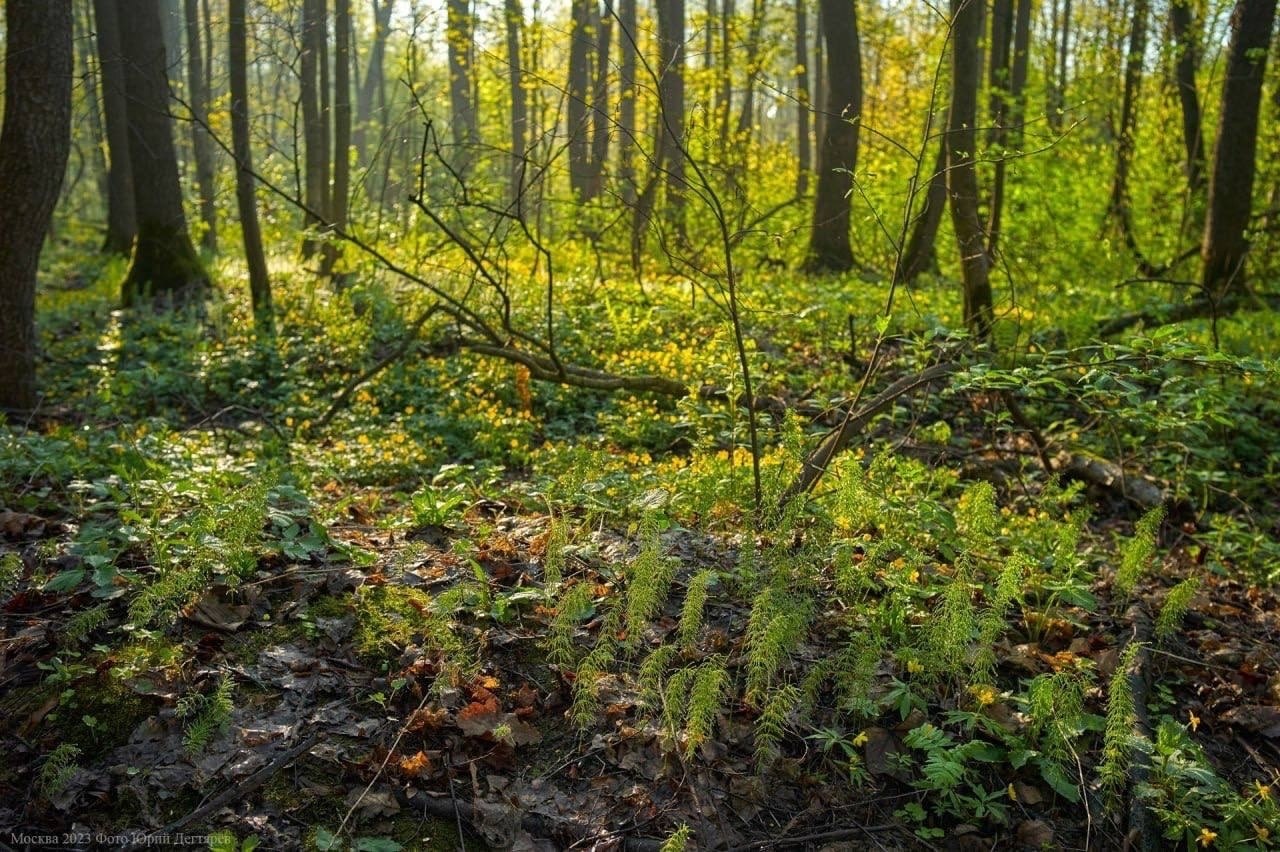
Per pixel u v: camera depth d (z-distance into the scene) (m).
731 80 14.91
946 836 3.45
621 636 4.11
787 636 3.85
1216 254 12.05
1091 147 14.95
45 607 4.09
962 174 9.52
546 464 6.62
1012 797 3.56
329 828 3.24
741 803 3.45
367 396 8.67
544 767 3.54
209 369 9.95
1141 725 3.94
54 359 10.86
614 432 8.05
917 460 6.69
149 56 13.41
